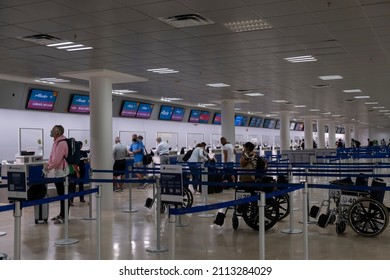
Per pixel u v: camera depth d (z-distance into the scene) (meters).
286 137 26.52
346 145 43.56
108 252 6.04
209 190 13.30
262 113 29.45
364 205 6.77
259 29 7.50
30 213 9.69
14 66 10.76
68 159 8.23
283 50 9.20
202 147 13.33
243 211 7.38
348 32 7.78
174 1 5.98
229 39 8.20
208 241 6.70
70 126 17.36
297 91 16.64
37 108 15.30
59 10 6.31
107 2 5.99
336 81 14.04
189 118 24.70
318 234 7.07
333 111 27.09
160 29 7.42
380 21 7.09
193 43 8.48
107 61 10.11
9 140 14.80
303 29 7.54
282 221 8.30
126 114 19.80
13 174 5.13
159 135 22.92
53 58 9.74
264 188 7.24
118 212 9.77
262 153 26.98
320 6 6.29
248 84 14.54
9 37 7.85
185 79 13.28
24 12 6.39
